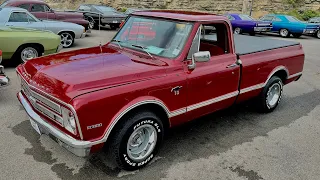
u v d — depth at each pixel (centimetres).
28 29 882
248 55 499
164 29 426
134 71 360
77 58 398
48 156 402
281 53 571
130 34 459
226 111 593
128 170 377
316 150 457
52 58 405
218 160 415
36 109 373
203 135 486
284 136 498
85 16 1895
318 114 603
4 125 484
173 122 407
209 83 427
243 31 2070
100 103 318
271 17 2130
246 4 2931
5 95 616
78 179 358
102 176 365
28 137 448
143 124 366
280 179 381
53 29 1138
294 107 637
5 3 1274
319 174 396
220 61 447
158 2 3266
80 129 313
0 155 398
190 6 3159
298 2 2916
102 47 462
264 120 559
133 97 345
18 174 361
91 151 329
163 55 404
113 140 351
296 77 625
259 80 526
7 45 796
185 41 404
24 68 405
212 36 476
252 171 394
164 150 431
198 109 429
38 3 1316
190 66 402
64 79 330
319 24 2048
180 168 391
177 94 390
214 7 3064
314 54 1349
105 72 350
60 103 318
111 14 1867
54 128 340
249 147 455
